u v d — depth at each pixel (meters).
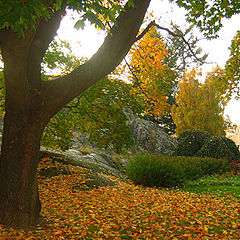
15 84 4.07
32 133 4.44
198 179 11.38
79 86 4.66
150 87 8.55
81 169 9.88
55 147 10.10
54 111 4.66
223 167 13.34
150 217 5.63
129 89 9.22
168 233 4.68
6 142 4.45
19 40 3.51
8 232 4.12
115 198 7.15
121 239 4.34
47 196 6.82
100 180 9.11
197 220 5.41
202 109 19.94
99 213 5.73
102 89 9.03
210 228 5.01
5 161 4.43
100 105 9.48
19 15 2.43
